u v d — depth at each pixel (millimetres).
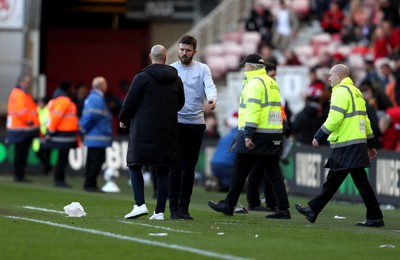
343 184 57594
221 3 105438
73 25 109688
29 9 83500
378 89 65125
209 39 98688
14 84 83125
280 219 44656
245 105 44219
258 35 93625
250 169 44750
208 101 42062
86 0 105375
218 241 34938
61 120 63938
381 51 83375
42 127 76375
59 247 32656
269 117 44188
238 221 42562
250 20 94500
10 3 82625
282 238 36656
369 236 38250
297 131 63594
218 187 64688
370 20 90938
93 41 110125
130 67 110625
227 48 93812
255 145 44125
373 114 52531
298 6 96062
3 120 87375
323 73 77250
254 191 49062
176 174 42156
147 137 40281
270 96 44219
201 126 42438
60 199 52938
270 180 45031
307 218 42938
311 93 70688
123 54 110250
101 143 61000
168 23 109500
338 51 87938
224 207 44875
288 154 58844
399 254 33375
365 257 32469
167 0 107938
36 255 30938
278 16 93438
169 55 97125
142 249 32500
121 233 36406
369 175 56344
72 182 71250
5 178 73750
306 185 60812
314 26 96188
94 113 60531
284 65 85875
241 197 60188
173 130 40688
